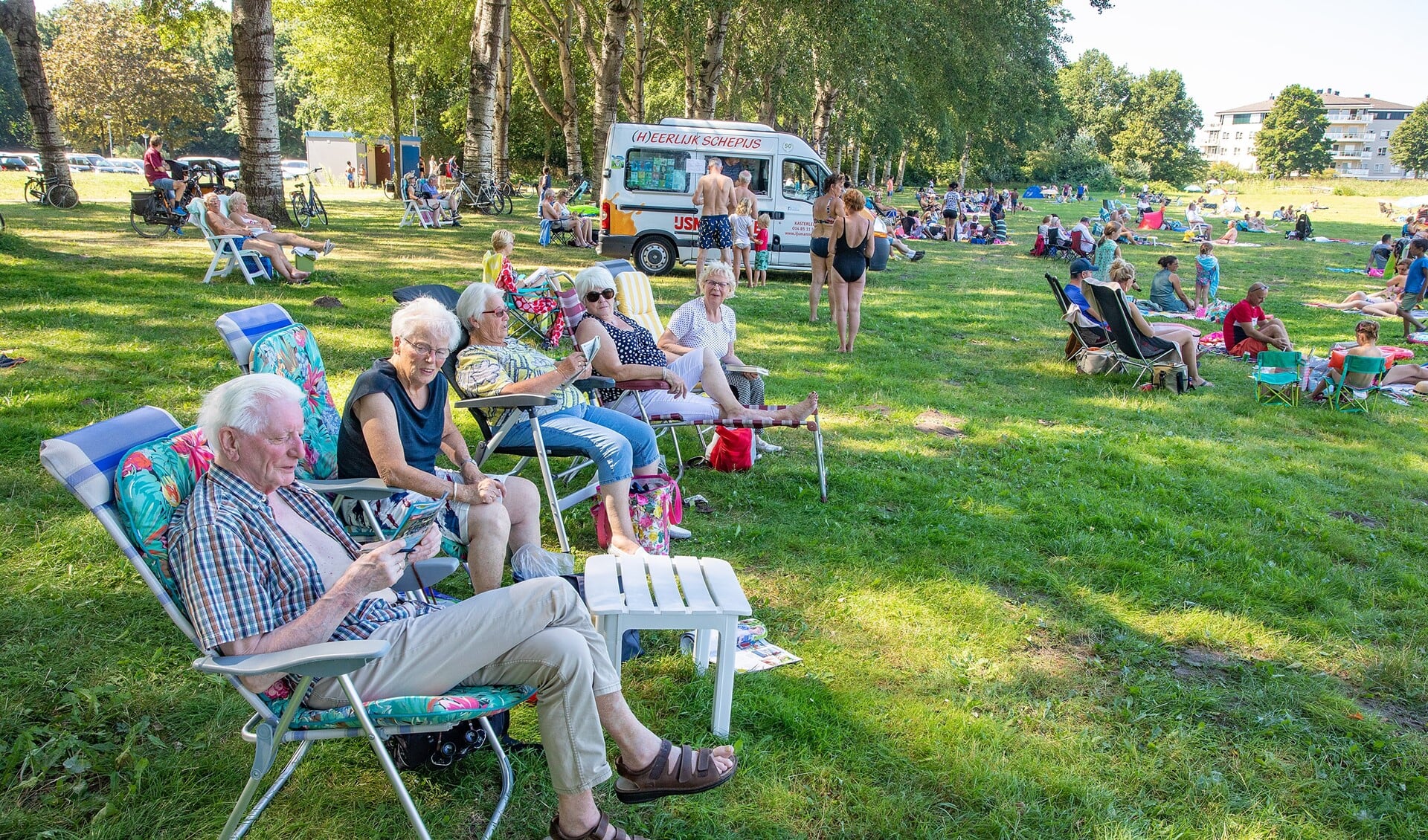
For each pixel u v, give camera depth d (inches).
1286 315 570.9
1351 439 309.1
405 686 97.5
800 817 111.7
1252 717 140.7
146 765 109.7
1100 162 3528.5
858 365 372.8
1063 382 369.1
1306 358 416.5
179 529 89.9
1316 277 807.1
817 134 1326.3
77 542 164.9
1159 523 217.3
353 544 113.0
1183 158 4409.5
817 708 132.9
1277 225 1656.0
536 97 1829.5
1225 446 289.1
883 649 152.5
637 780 104.3
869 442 269.9
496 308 173.6
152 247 554.9
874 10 866.8
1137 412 326.0
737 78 1237.1
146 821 103.0
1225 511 231.5
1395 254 796.6
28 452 204.8
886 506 218.8
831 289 392.5
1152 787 122.9
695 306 235.3
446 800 109.4
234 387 93.0
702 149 610.2
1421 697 151.2
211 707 123.6
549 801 110.2
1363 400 344.5
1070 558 195.9
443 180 1263.5
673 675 138.8
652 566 130.3
